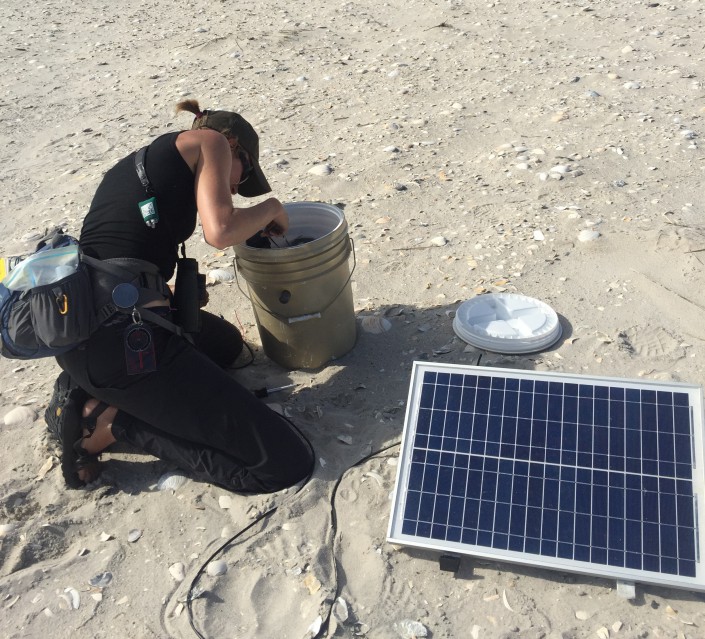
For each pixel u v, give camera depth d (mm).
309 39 9344
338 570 2881
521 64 7918
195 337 3740
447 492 2914
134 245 3062
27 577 2932
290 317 3707
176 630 2705
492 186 5566
